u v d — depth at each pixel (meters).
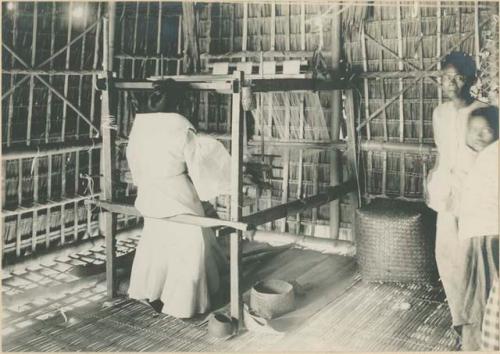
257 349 3.07
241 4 5.11
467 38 4.21
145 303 3.69
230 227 3.20
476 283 2.92
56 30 4.36
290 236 5.09
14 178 4.26
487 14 4.07
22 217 4.37
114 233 3.78
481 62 3.99
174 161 3.48
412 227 4.00
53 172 4.59
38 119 4.37
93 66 4.75
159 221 3.61
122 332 3.27
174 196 3.48
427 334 3.25
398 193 4.77
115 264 3.80
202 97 5.42
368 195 4.91
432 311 3.59
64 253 4.64
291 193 5.25
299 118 5.07
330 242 4.90
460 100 3.00
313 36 4.86
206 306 3.55
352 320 3.45
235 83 3.06
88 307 3.65
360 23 4.61
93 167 4.94
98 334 3.25
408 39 4.48
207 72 5.27
